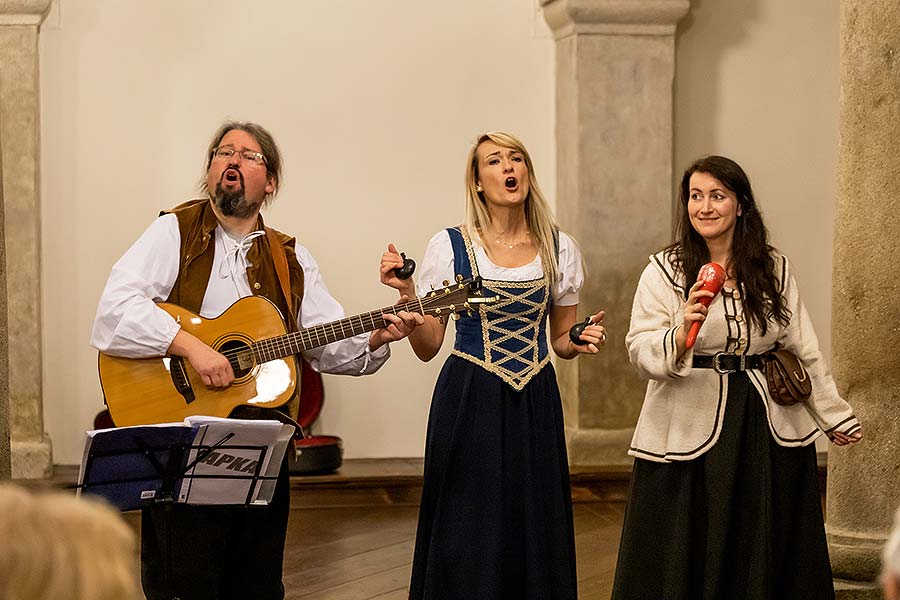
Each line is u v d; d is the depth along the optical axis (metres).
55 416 7.46
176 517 3.80
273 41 7.56
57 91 7.39
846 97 4.66
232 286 4.06
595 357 7.46
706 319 3.98
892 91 4.54
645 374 4.01
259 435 3.56
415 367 7.75
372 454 7.73
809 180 7.86
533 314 4.31
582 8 7.25
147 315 3.90
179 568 3.81
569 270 4.43
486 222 4.38
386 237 7.70
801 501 4.01
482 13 7.71
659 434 4.04
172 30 7.48
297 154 7.61
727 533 3.91
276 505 3.99
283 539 4.03
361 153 7.66
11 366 7.19
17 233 7.19
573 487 7.19
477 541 4.15
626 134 7.41
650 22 7.35
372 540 6.17
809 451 4.04
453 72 7.71
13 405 7.20
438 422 4.25
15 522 1.12
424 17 7.67
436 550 4.19
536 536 4.17
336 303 4.27
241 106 7.55
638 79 7.39
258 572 3.99
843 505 4.77
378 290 7.72
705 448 3.94
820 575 3.99
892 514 4.68
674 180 7.72
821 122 7.84
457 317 4.36
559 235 4.45
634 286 7.47
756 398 3.97
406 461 7.63
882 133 4.55
